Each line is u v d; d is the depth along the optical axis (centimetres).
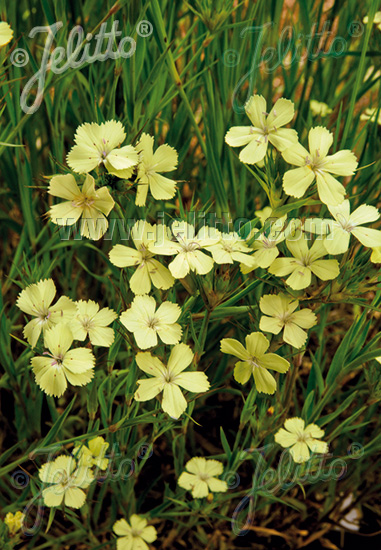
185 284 28
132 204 31
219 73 32
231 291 28
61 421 29
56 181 26
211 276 27
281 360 28
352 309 41
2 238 38
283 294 28
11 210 38
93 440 30
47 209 33
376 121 32
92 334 28
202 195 35
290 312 28
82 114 35
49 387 27
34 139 34
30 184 33
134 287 27
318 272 27
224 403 39
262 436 31
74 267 39
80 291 39
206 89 31
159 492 37
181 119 34
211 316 29
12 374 32
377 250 27
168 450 37
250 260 27
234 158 35
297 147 27
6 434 37
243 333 34
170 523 36
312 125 34
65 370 27
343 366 30
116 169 26
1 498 34
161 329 27
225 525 36
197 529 35
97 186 27
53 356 27
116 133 27
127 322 27
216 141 32
